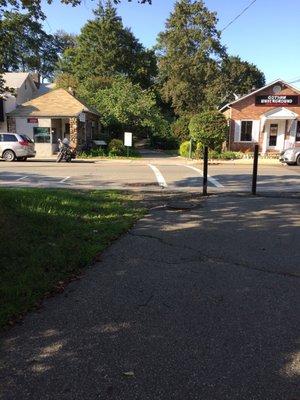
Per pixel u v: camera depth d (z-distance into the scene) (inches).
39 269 198.2
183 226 297.9
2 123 1202.6
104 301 172.2
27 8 331.0
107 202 393.1
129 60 2413.9
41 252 220.2
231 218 323.6
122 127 1507.1
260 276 201.0
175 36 2004.2
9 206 298.7
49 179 628.4
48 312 161.8
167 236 270.7
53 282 188.2
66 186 548.7
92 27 2335.1
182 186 554.9
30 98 1631.4
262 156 1246.9
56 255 217.9
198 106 2042.3
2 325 149.4
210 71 1991.9
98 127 1486.2
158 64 2309.3
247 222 309.9
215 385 117.3
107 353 133.3
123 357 131.0
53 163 955.3
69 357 131.0
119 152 1223.5
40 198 356.8
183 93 2048.5
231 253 235.8
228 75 2485.2
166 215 336.5
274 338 142.7
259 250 241.3
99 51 2353.6
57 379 120.0
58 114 1185.4
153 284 190.4
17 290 172.7
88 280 194.9
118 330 148.2
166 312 162.2
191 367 125.7
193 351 134.4
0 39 329.1
